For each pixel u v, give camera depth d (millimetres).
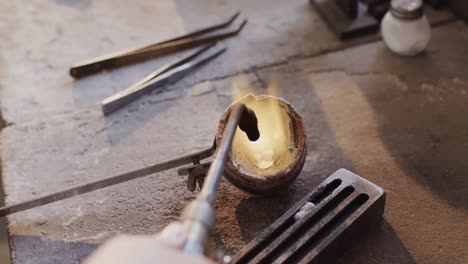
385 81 638
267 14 738
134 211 552
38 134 624
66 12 774
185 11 758
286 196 548
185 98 644
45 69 699
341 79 646
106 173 584
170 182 567
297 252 483
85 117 636
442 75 637
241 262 487
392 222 527
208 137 604
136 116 630
